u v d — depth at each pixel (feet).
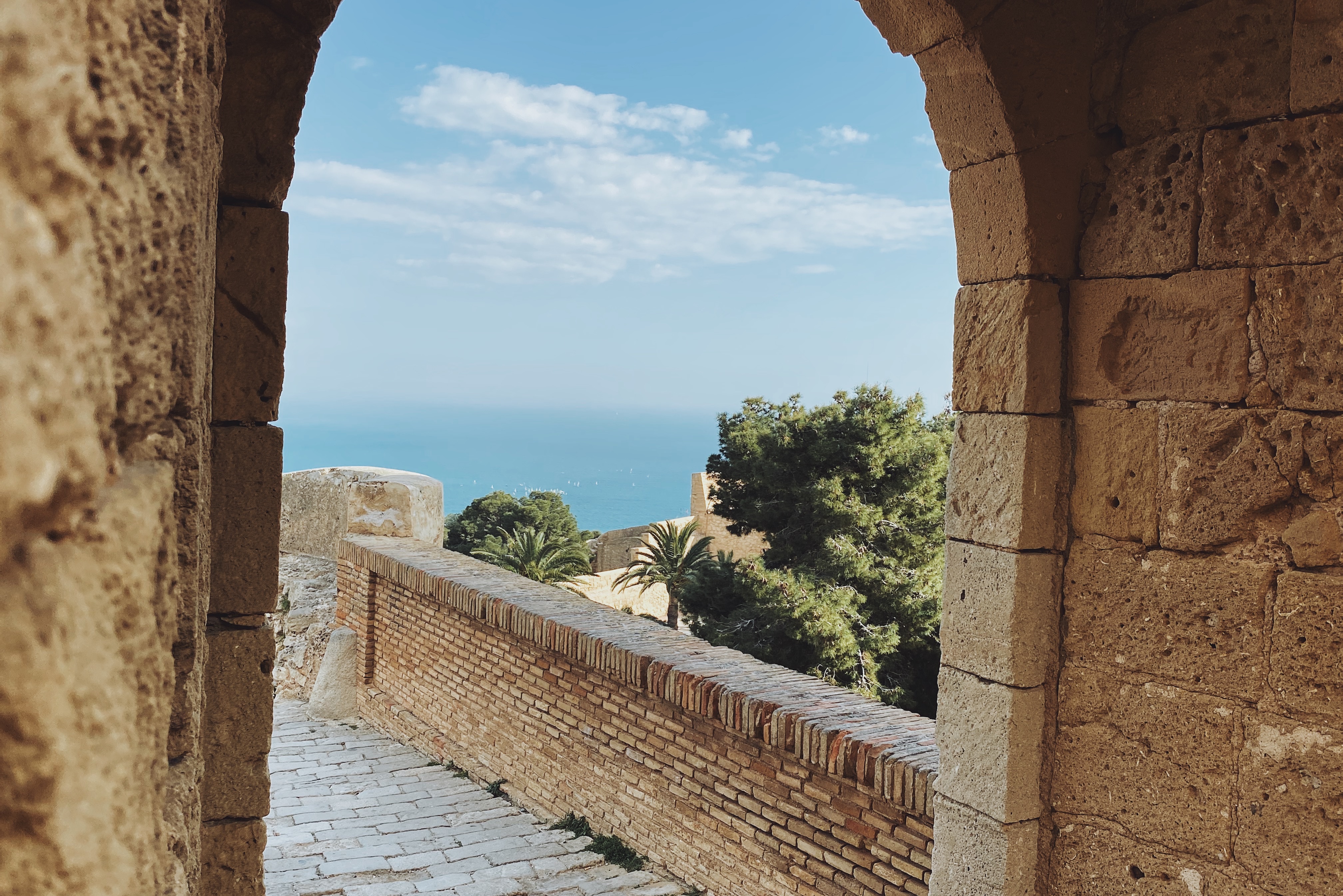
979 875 11.05
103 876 1.72
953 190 11.39
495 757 25.93
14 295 1.44
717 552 84.48
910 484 66.54
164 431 2.17
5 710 1.52
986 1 10.07
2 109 1.45
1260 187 9.18
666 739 19.57
